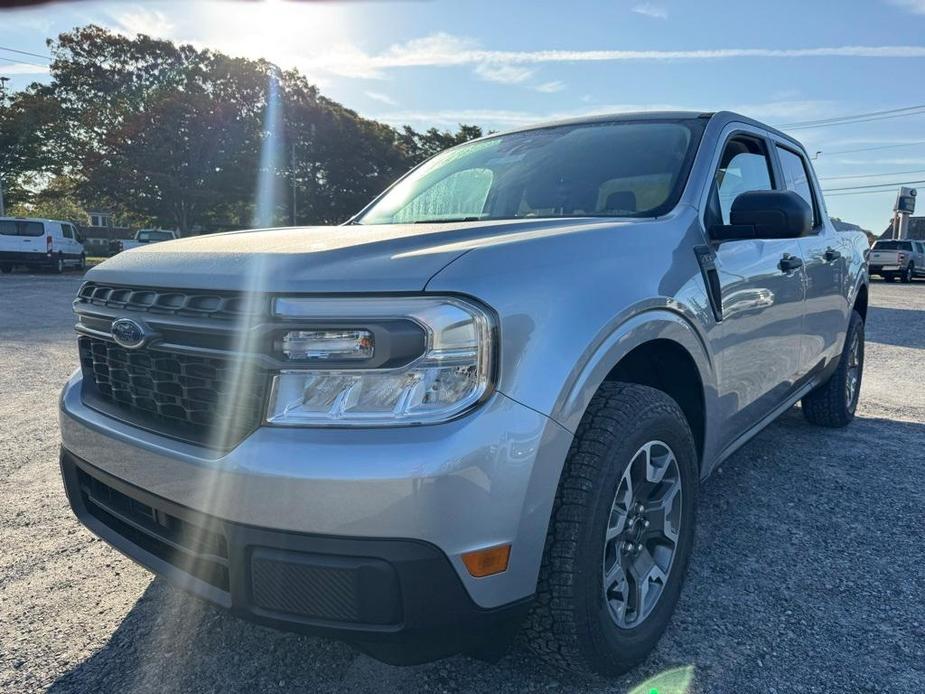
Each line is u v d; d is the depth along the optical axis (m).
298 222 39.81
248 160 35.69
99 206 38.03
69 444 2.26
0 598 2.58
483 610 1.67
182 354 1.83
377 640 1.61
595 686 2.07
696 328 2.32
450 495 1.57
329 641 2.32
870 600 2.54
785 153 3.77
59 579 2.72
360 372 1.61
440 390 1.61
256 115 36.84
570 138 3.17
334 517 1.57
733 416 2.80
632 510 2.12
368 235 2.04
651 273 2.15
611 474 1.88
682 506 2.29
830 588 2.63
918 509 3.38
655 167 2.79
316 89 40.25
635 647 2.07
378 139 42.03
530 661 2.20
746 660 2.19
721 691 2.04
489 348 1.65
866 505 3.43
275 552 1.62
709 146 2.87
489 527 1.63
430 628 1.62
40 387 6.16
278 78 37.28
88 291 2.28
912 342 9.57
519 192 2.94
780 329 3.17
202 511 1.74
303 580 1.61
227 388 1.73
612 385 2.07
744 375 2.81
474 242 1.89
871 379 6.83
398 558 1.56
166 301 1.90
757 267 2.85
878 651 2.23
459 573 1.61
